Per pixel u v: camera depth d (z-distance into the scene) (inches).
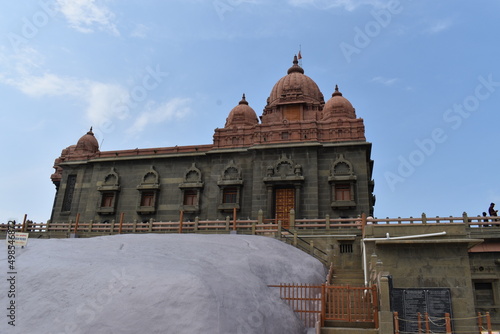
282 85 1573.6
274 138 1268.5
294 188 1197.1
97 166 1444.4
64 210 1449.3
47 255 560.4
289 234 911.7
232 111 1540.4
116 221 1350.9
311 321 541.3
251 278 550.6
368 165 1310.3
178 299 424.2
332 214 1146.7
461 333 599.8
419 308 573.0
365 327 499.2
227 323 416.8
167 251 620.7
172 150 1393.9
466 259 651.5
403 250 680.4
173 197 1330.0
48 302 436.5
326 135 1249.4
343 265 850.8
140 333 391.5
